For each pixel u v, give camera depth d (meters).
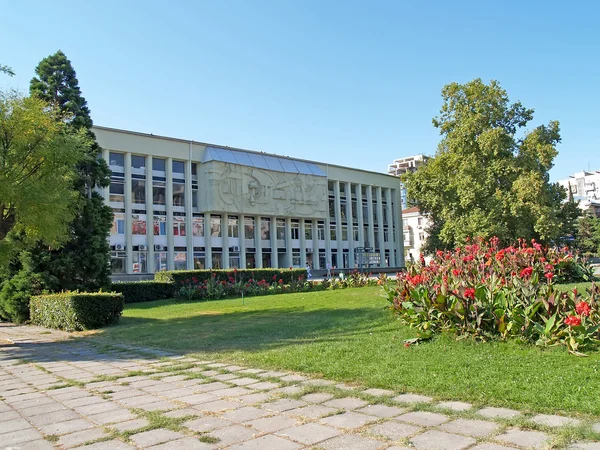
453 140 35.88
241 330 11.27
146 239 36.41
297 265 46.72
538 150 33.25
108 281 21.70
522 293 7.29
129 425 4.72
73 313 14.36
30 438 4.47
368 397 5.20
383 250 56.78
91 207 21.17
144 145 36.72
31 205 12.68
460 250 13.56
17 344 12.30
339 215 52.09
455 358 6.41
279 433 4.25
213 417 4.83
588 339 6.12
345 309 13.12
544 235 32.34
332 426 4.35
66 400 5.93
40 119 13.12
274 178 44.38
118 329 13.70
